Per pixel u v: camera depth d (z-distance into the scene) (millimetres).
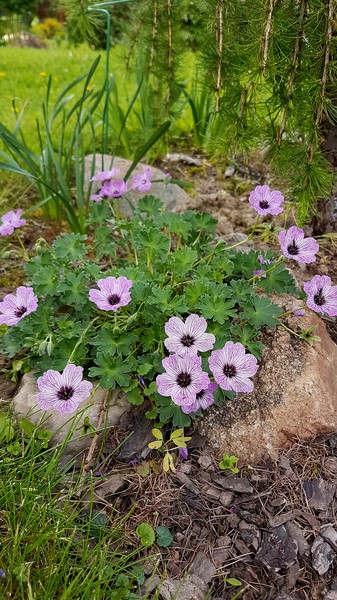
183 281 269
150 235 266
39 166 409
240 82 277
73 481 220
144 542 198
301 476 223
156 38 354
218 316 239
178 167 466
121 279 232
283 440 232
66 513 200
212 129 394
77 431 231
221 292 250
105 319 265
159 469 225
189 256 256
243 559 199
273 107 280
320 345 255
